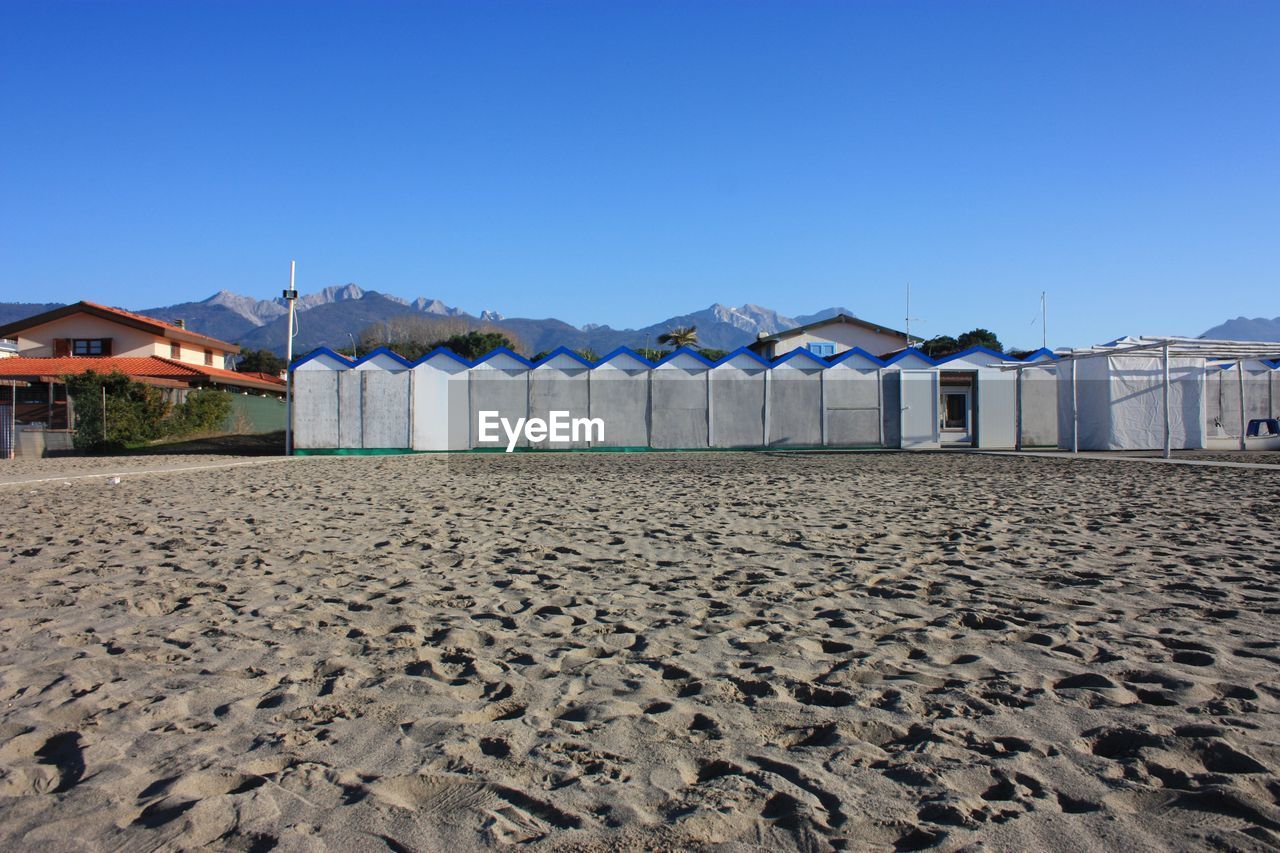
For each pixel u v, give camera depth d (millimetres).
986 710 3656
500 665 4398
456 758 3205
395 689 4016
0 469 19688
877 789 2916
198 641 4867
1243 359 28062
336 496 13172
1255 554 7375
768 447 28766
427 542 8367
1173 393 27859
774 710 3703
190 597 5992
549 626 5180
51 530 9344
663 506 11555
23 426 28797
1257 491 13023
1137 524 9406
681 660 4449
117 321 41469
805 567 6996
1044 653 4527
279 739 3402
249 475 17812
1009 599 5766
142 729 3516
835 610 5520
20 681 4141
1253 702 3693
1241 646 4578
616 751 3277
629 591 6141
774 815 2740
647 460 23500
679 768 3125
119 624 5250
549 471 18859
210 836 2619
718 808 2771
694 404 28688
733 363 28844
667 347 65500
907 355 29188
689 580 6512
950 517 10188
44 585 6414
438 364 27859
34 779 3059
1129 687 3949
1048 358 27922
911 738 3389
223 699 3898
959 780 2975
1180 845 2516
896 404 29188
